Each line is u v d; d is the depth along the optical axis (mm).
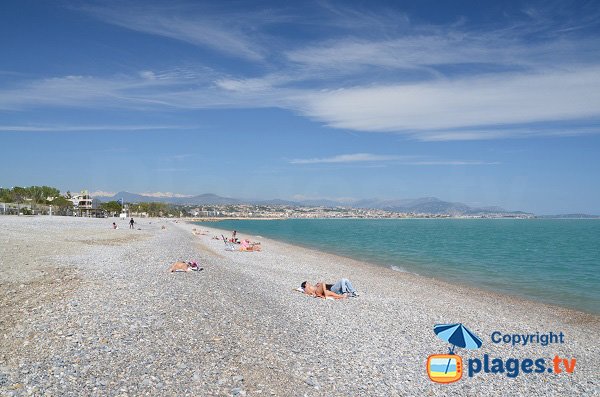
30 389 8648
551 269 39594
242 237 83500
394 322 16969
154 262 28609
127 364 10195
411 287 26938
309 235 101062
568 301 24625
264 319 15633
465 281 31250
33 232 46594
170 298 16906
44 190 164500
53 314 13883
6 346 10961
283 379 10391
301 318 16609
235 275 26531
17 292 16906
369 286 26297
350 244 69500
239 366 10797
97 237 48750
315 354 12469
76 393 8656
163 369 10094
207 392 9203
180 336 12461
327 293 21328
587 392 11289
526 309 21766
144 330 12695
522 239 91500
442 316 18625
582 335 17094
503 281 31812
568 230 152375
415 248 62250
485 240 85688
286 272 31250
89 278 20750
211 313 15258
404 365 12203
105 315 13961
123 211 174250
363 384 10680
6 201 132000
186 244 48688
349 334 14844
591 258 50531
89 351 10805
